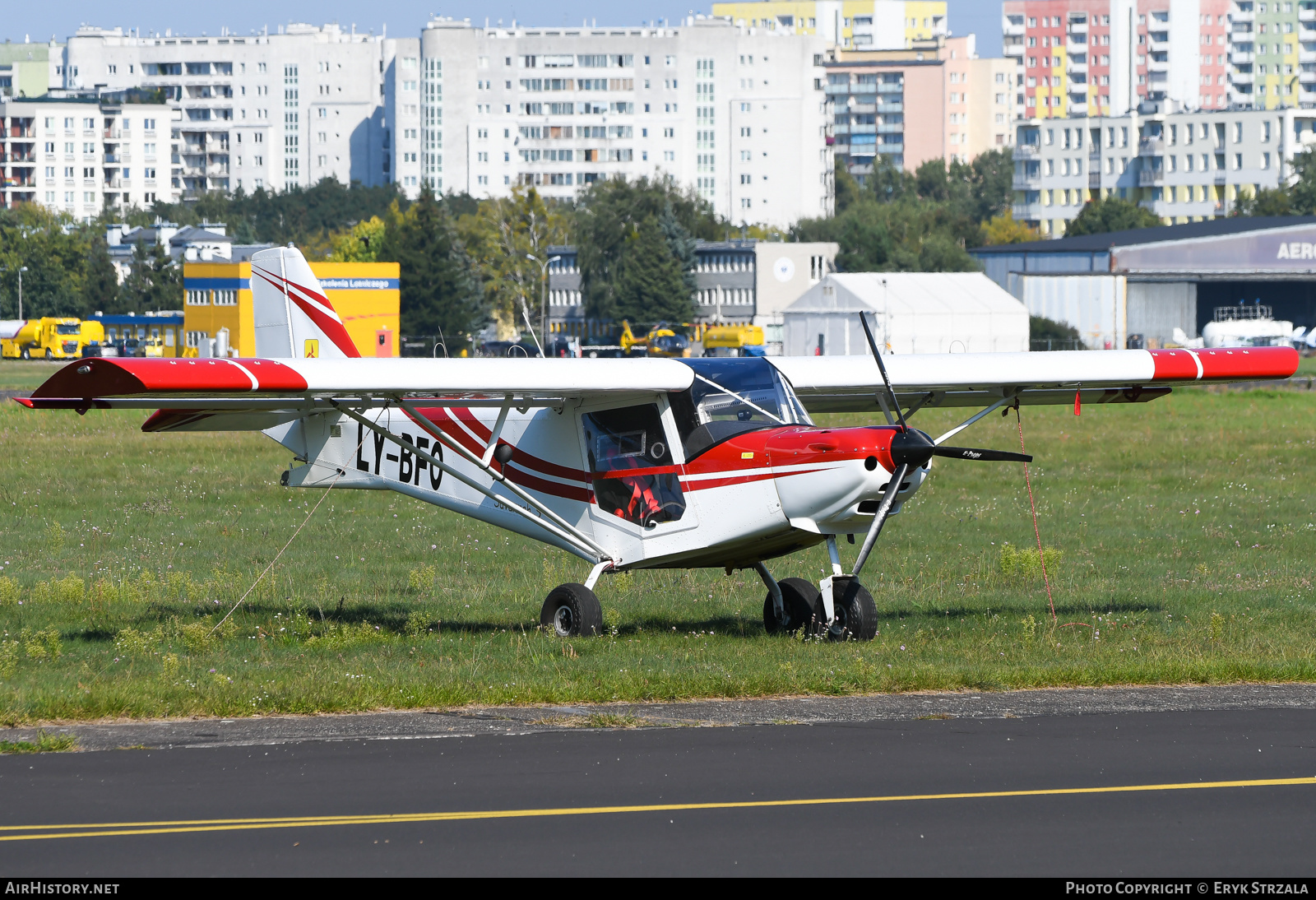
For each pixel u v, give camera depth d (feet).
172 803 86.22
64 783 90.68
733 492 142.20
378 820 82.84
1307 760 98.89
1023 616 163.53
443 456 165.17
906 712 114.62
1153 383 170.40
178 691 115.75
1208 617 161.79
